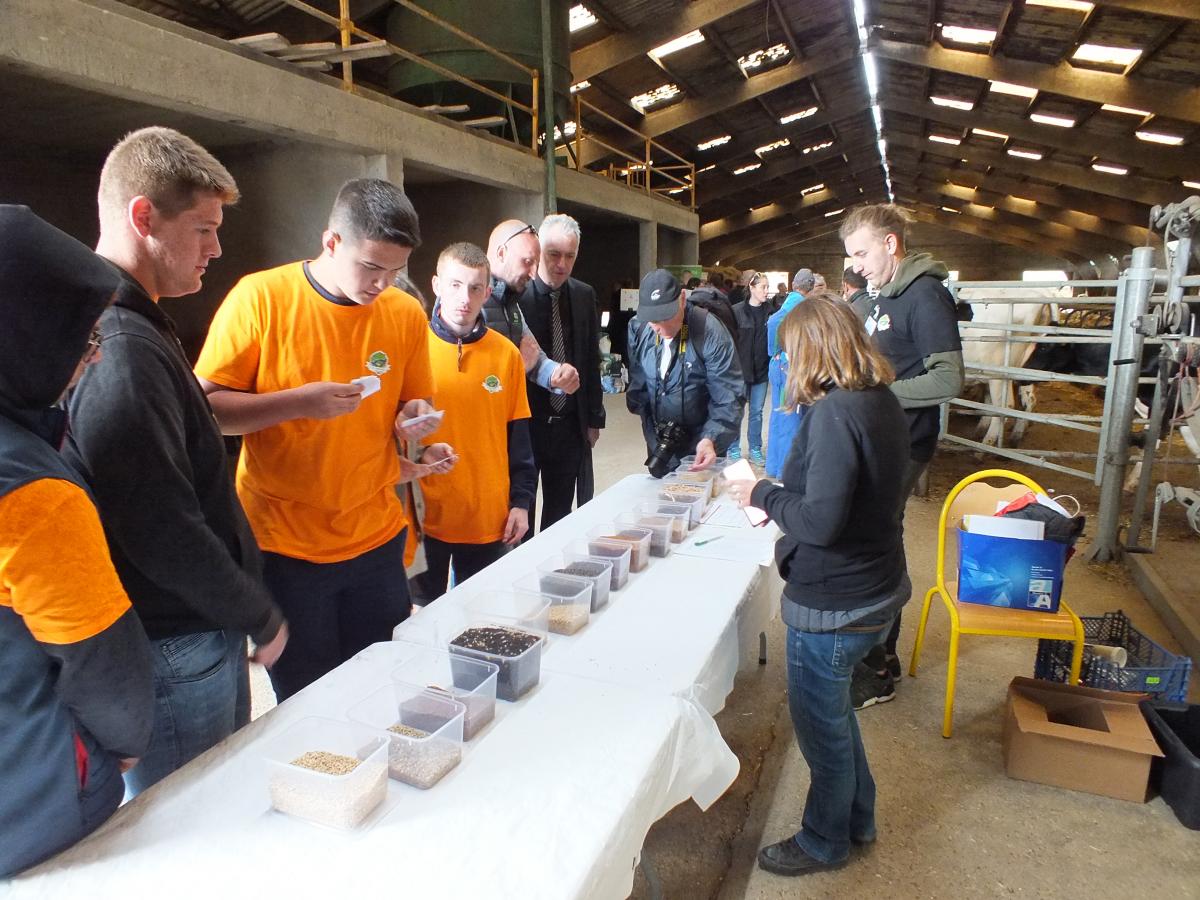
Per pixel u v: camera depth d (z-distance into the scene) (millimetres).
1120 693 2133
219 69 3953
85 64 3301
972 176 18625
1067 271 24969
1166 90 9070
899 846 1857
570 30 8461
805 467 1547
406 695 1172
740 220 22906
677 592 1727
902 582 1617
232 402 1441
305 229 5375
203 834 948
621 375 9625
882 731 2367
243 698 1398
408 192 7668
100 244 1172
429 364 1883
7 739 846
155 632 1167
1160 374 3561
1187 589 3219
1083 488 5250
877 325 2402
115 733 929
